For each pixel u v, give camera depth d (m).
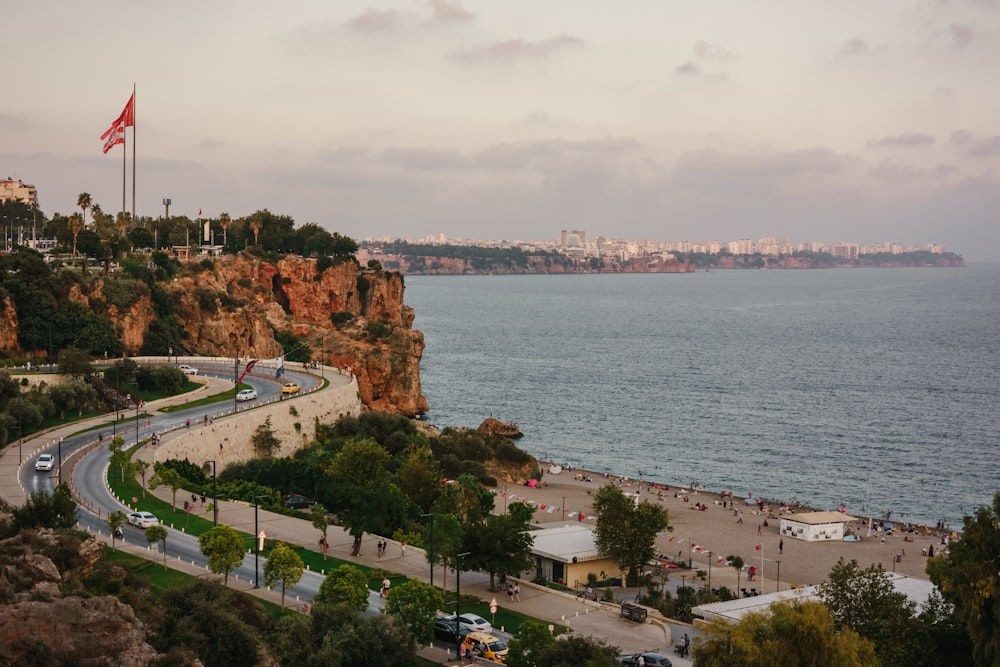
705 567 151.00
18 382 173.00
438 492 152.38
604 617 109.06
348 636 84.81
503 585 119.00
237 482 152.50
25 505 98.75
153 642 70.44
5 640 64.31
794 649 79.75
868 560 157.25
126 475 140.12
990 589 81.12
